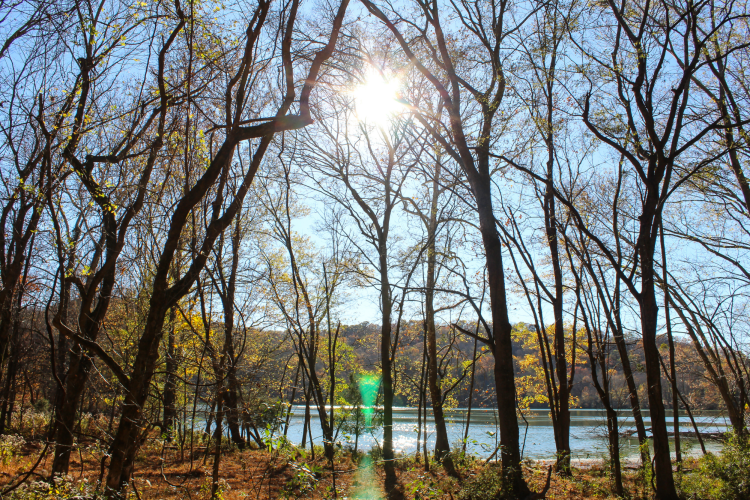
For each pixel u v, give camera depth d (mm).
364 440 26031
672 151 11953
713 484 11258
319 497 10773
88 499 6715
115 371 7332
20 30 8359
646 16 11664
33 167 8422
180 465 14039
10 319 10289
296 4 8297
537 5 13422
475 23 14461
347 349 24438
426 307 19109
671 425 30562
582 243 14648
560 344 16953
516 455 11414
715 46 13133
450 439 26453
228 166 8734
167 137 9219
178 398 14820
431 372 18781
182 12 8008
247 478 12922
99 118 9258
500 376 11898
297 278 18125
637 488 12531
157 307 7371
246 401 9117
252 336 16891
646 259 11969
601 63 12242
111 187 8922
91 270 9703
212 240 7859
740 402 17844
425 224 19719
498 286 12359
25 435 14938
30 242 9672
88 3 8453
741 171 14367
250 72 9352
